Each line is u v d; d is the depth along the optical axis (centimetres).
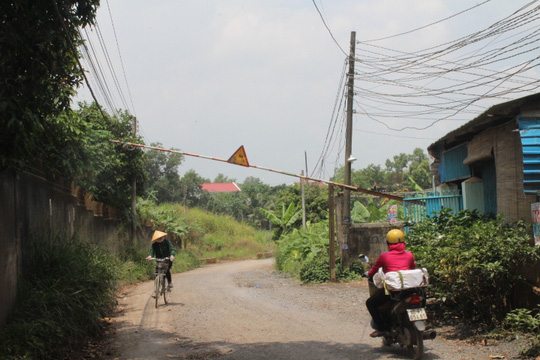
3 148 593
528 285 692
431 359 594
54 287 761
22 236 757
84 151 1214
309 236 2020
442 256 747
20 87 624
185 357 647
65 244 956
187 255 2894
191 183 5431
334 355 630
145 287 1550
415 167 6341
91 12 695
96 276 930
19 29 611
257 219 6412
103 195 1788
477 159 1036
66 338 687
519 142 851
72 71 785
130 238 2005
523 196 840
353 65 1547
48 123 741
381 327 655
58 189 1078
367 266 1591
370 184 5491
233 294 1304
